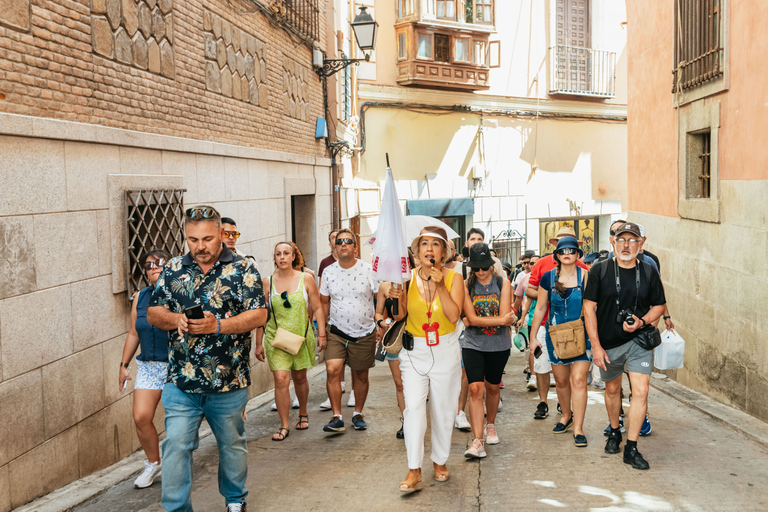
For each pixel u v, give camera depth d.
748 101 7.00
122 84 5.68
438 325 4.73
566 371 6.00
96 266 5.16
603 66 19.95
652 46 10.57
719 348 7.73
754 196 6.83
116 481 4.86
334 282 6.41
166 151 6.46
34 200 4.41
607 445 5.53
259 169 9.26
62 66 4.80
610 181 20.91
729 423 6.32
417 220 7.62
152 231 6.19
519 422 6.70
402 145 17.41
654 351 5.44
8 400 4.11
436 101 17.75
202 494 4.70
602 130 20.61
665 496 4.50
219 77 7.92
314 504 4.48
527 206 19.41
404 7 16.88
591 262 7.57
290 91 10.81
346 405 7.84
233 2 8.33
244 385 3.88
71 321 4.80
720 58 7.70
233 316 3.78
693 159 9.03
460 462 5.35
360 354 6.39
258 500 4.57
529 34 19.08
